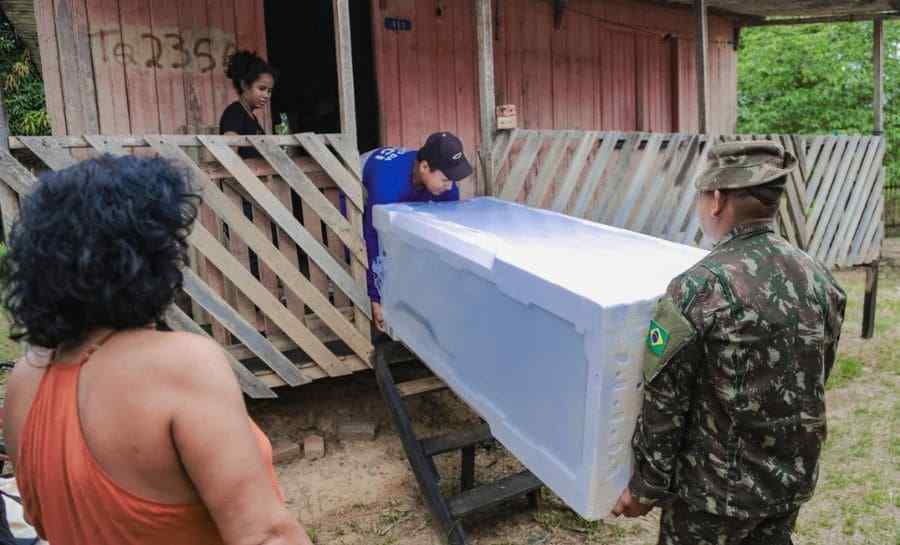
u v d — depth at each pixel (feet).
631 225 17.30
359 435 13.93
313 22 25.16
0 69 41.09
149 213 3.15
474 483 12.01
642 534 10.46
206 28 16.99
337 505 11.47
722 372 5.39
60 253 2.97
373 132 23.71
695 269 5.60
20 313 3.14
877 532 10.52
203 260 12.23
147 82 16.35
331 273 12.70
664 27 26.08
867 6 23.34
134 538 3.15
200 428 3.06
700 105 18.66
